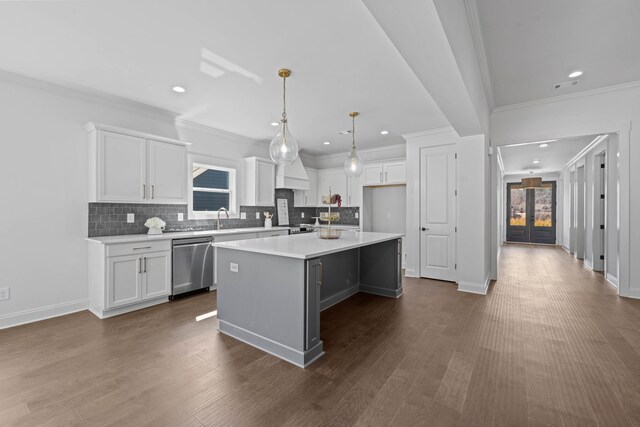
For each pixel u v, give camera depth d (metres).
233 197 5.18
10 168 2.90
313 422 1.58
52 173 3.15
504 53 2.91
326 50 2.47
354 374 2.04
